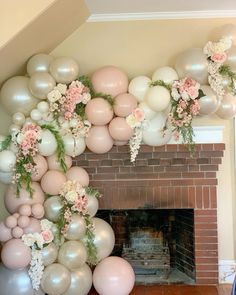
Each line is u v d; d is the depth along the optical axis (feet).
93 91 11.80
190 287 12.54
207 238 12.78
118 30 13.03
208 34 12.82
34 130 11.06
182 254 13.73
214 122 12.97
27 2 10.06
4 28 10.05
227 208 13.14
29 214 10.73
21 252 10.29
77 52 13.10
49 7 10.17
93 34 13.07
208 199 12.78
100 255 11.63
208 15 12.78
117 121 11.45
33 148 11.03
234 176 13.08
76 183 11.48
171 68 11.74
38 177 11.36
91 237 11.50
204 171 12.78
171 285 12.75
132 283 11.48
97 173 12.88
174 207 12.81
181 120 11.35
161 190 12.84
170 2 11.91
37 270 10.54
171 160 12.75
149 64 12.99
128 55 13.03
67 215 11.03
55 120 11.53
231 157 13.12
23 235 10.47
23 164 10.98
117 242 13.92
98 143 11.60
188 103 11.27
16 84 11.38
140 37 12.99
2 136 11.49
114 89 11.62
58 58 11.50
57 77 11.35
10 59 11.06
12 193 11.10
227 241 13.11
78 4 11.42
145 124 11.53
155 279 13.15
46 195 11.52
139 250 13.78
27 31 10.39
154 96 11.16
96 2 11.79
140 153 12.74
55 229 11.07
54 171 11.57
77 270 11.17
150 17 12.89
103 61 13.07
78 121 11.46
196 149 12.67
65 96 11.42
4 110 12.81
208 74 11.40
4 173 11.23
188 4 12.10
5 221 10.53
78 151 11.78
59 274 10.62
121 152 12.74
